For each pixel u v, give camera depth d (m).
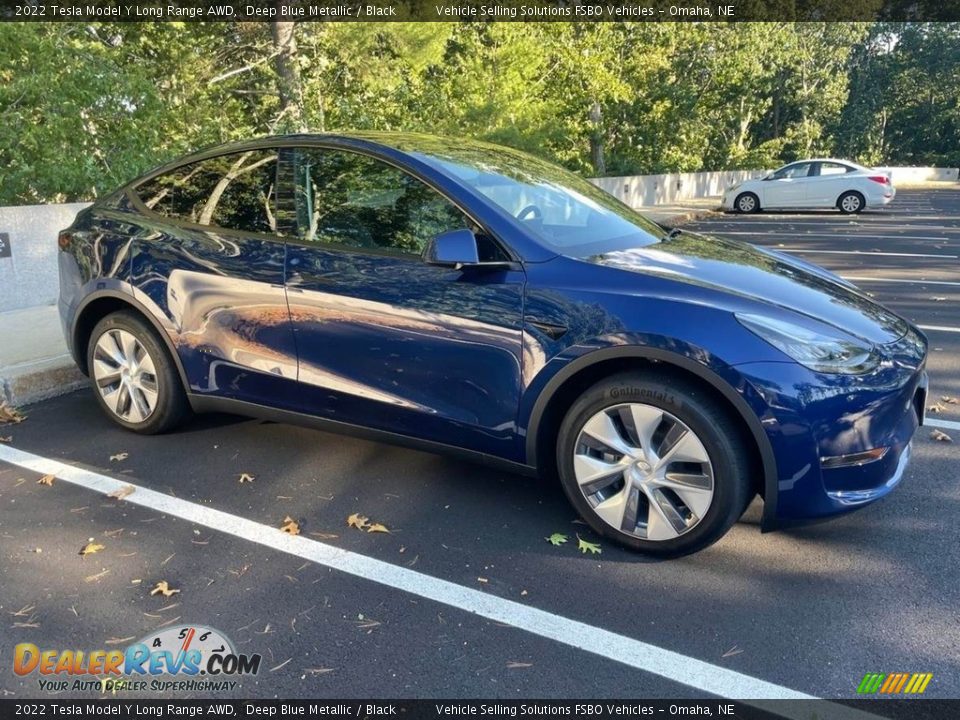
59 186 7.78
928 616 2.73
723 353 2.82
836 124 53.47
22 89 7.52
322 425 3.78
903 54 54.47
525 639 2.63
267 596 2.87
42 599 2.84
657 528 3.04
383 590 2.91
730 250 3.86
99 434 4.43
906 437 3.06
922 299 8.23
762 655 2.54
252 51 15.25
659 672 2.47
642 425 3.02
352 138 3.80
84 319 4.50
